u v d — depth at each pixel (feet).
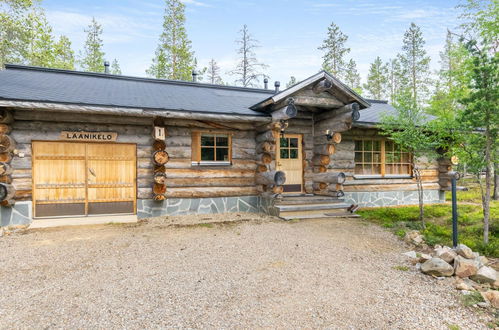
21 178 22.49
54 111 22.68
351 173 32.04
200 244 17.44
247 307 10.06
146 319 9.23
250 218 25.03
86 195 24.25
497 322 9.34
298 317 9.48
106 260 14.60
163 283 11.90
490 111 16.19
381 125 26.22
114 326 8.84
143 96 26.94
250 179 28.63
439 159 35.29
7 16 60.90
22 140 22.50
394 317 9.57
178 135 26.16
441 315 9.73
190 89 35.55
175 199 26.16
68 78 30.99
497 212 26.27
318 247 17.07
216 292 11.16
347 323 9.19
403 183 33.96
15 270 13.25
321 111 29.63
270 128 26.16
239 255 15.51
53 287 11.50
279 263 14.40
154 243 17.61
